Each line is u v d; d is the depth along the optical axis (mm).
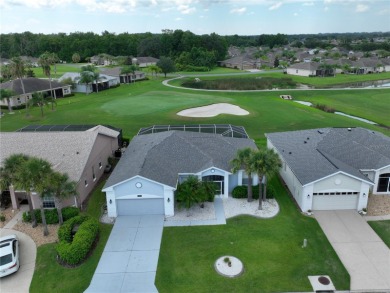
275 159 31188
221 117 66500
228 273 24141
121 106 77938
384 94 95812
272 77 134875
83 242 26047
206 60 165125
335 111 76562
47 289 23188
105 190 30734
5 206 33781
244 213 32000
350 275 23891
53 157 34812
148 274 24297
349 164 35719
